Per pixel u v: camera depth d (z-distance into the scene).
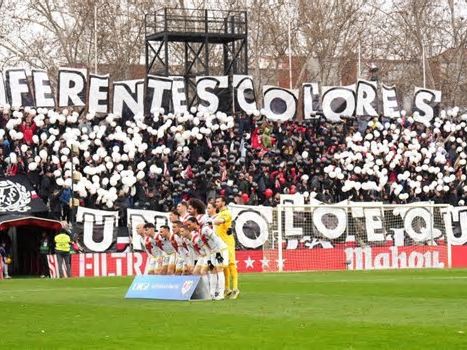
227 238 60.19
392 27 181.38
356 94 129.50
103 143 115.25
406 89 177.12
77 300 60.03
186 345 36.59
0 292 70.00
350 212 113.75
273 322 43.81
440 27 179.00
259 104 160.75
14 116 112.38
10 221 101.38
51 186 107.81
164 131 117.69
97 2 160.88
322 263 110.50
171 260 63.22
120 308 52.97
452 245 116.12
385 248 112.56
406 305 52.62
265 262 108.62
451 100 175.25
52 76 163.12
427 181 125.75
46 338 39.38
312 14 170.00
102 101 119.62
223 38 132.88
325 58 170.50
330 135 125.38
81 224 106.06
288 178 120.06
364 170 123.25
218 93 125.75
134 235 107.81
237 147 120.12
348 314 47.38
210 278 58.72
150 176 113.19
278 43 169.62
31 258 107.00
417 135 130.25
